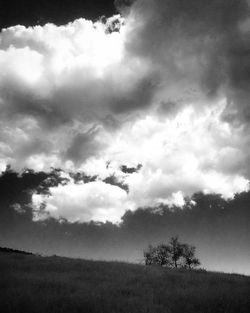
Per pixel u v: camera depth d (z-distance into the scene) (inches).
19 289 564.7
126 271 994.7
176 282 829.8
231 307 525.3
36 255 1537.9
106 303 507.8
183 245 2191.2
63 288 629.0
